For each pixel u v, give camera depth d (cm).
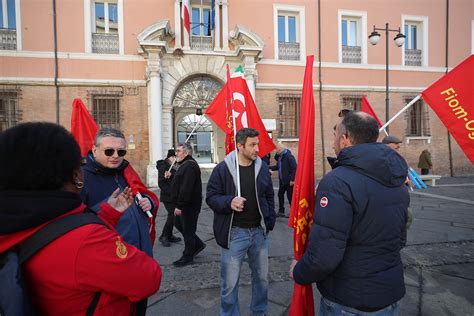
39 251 96
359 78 1454
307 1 1402
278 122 1374
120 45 1234
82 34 1207
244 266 411
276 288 347
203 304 313
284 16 1416
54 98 1189
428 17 1520
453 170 1548
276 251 468
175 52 1241
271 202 284
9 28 1178
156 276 117
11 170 97
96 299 102
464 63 285
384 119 1477
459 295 327
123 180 220
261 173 278
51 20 1185
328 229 151
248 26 1344
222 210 261
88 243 97
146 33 1154
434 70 1527
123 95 1235
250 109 379
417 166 1459
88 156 216
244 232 266
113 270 100
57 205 99
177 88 1295
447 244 489
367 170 156
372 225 153
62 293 97
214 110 426
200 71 1273
